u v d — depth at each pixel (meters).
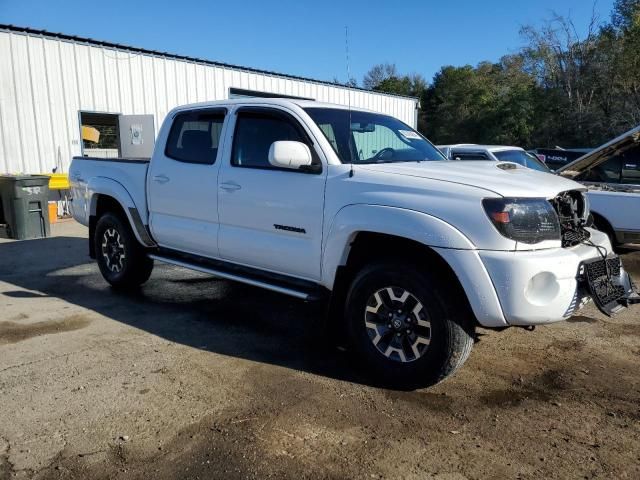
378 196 3.69
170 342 4.57
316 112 4.45
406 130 5.15
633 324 5.08
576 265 3.43
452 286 3.49
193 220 5.14
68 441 3.03
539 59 42.78
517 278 3.25
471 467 2.81
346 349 4.45
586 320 5.18
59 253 8.57
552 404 3.50
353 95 21.59
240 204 4.61
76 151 13.15
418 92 64.94
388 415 3.34
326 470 2.77
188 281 6.73
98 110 13.52
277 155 3.92
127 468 2.79
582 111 38.31
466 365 4.11
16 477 2.71
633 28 34.16
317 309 5.58
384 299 3.73
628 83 35.56
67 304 5.70
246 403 3.48
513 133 47.47
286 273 4.45
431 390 3.69
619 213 7.30
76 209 6.59
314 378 3.87
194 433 3.12
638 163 7.61
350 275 4.07
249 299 5.93
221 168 4.79
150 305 5.68
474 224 3.33
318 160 4.13
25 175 10.05
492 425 3.23
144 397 3.55
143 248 5.96
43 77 12.44
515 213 3.31
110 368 4.01
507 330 4.88
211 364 4.11
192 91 15.64
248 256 4.65
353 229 3.76
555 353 4.36
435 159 4.77
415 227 3.46
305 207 4.13
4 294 6.10
